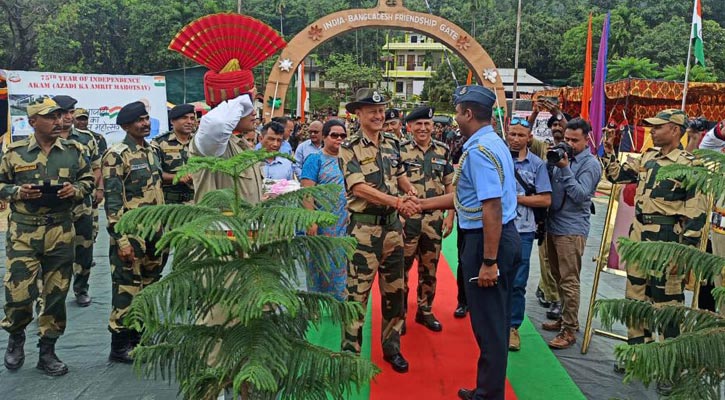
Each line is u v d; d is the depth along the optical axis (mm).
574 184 4141
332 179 4469
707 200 3779
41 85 10102
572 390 3594
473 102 3121
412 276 6410
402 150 4828
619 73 33219
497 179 2961
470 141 3148
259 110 15242
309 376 1831
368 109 3707
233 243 1853
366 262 3672
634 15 38906
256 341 1755
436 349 4262
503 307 3135
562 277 4340
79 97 10477
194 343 1876
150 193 4148
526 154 4301
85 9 33688
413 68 52656
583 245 4301
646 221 3928
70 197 3768
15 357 3789
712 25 36656
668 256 2154
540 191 4168
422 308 4762
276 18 45500
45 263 3738
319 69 52719
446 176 4875
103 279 6035
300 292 2000
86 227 5090
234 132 3119
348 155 3668
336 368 1849
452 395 3502
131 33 34188
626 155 4410
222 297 1691
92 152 5750
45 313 3723
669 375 1926
